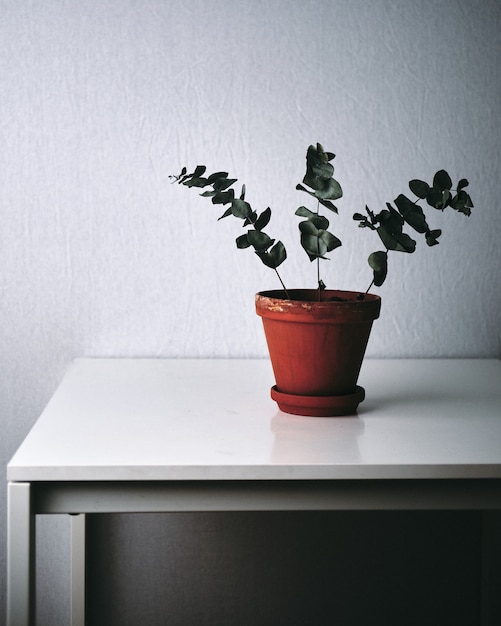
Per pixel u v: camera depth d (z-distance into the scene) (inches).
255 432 43.7
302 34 63.9
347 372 47.3
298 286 65.7
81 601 64.4
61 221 64.5
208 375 59.2
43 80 63.3
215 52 63.7
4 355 65.6
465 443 41.9
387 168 65.1
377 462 38.4
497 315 66.7
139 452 39.8
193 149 64.4
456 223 65.7
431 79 64.5
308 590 68.7
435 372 61.0
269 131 64.4
